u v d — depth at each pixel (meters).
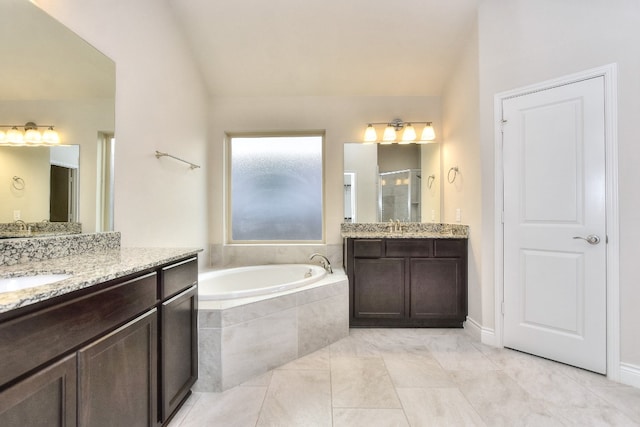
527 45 2.09
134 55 1.92
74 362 0.88
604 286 1.83
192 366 1.61
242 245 3.28
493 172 2.25
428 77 3.01
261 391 1.69
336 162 3.24
